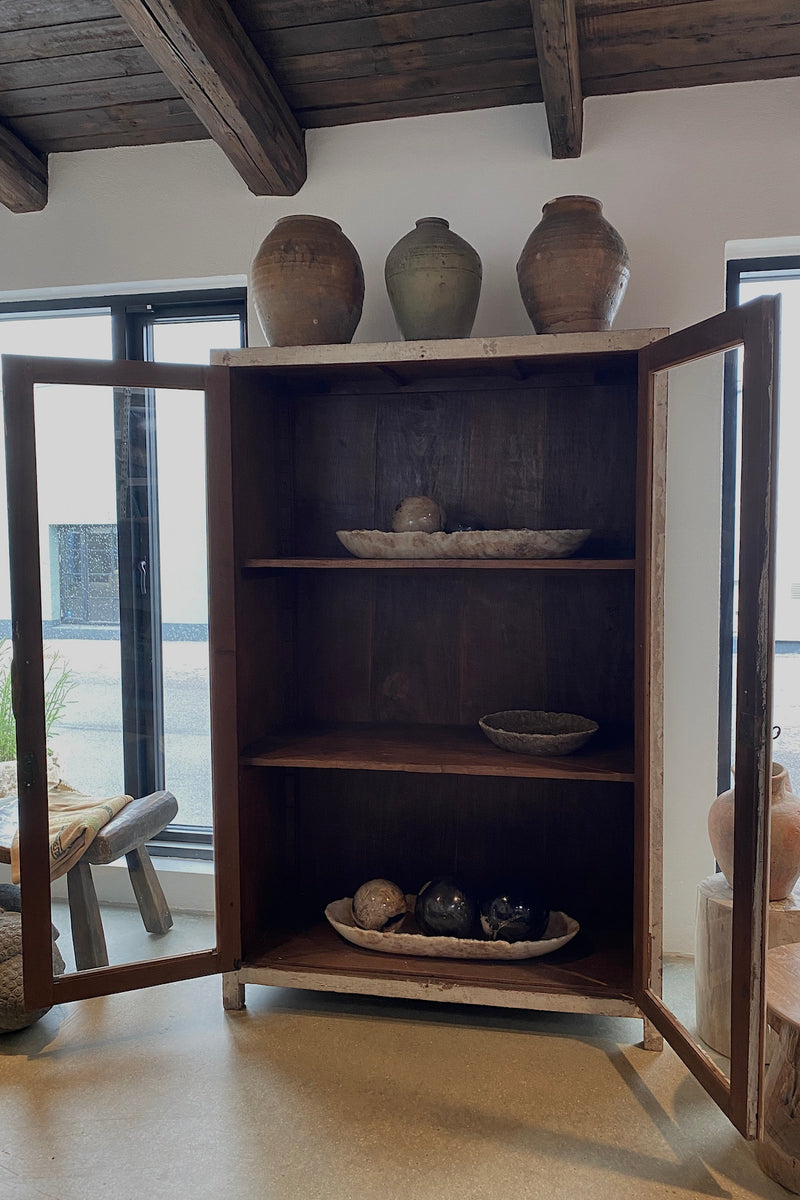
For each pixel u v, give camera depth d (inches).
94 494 84.4
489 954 88.3
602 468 97.6
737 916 64.0
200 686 87.6
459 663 103.0
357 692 105.8
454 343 82.9
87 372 82.5
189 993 95.3
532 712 99.3
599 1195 64.8
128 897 88.8
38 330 117.0
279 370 91.0
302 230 88.5
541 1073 80.0
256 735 95.0
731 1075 65.2
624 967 88.0
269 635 98.3
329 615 105.8
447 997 85.4
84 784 87.4
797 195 91.8
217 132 91.5
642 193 95.0
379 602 104.5
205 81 85.0
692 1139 70.9
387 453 103.0
